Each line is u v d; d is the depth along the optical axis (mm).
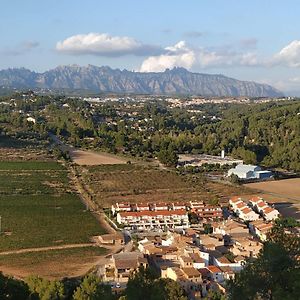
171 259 156375
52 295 105875
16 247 171750
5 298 96312
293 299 57188
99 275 145125
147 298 88188
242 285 63719
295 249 65875
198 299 129250
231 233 186625
